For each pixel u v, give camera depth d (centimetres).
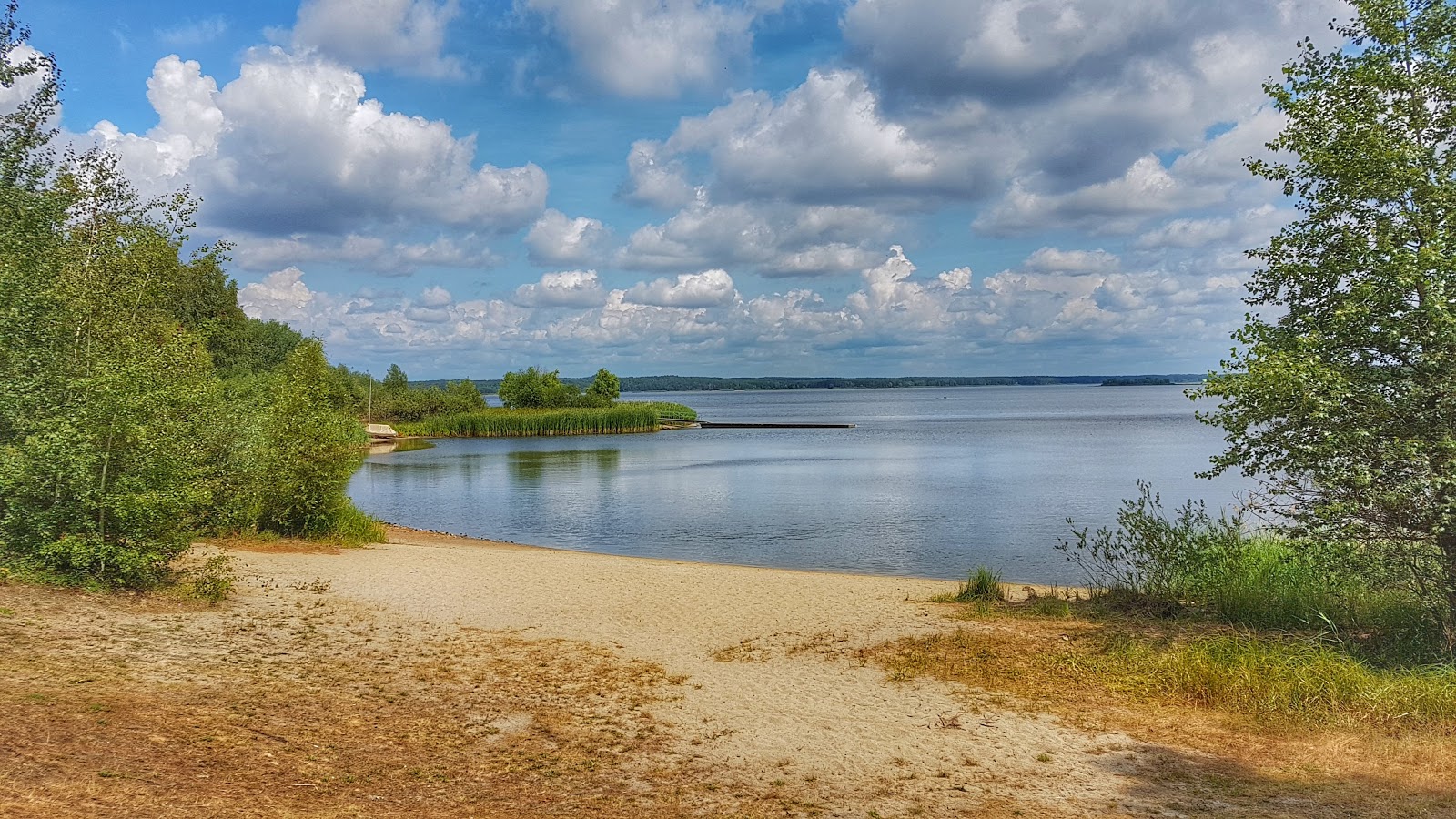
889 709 813
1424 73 916
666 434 8894
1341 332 905
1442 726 722
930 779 641
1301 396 877
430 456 5997
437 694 832
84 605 1004
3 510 1102
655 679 916
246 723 676
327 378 2120
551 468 5019
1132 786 623
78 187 1642
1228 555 1262
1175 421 10431
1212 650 927
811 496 3547
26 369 1146
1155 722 766
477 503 3450
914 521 2828
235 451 1820
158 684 749
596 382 10950
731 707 819
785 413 15562
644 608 1307
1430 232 878
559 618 1225
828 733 744
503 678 907
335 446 2045
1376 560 901
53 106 1359
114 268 1617
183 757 579
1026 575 1964
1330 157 936
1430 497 846
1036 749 704
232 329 3825
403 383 10588
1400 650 920
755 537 2575
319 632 1066
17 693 653
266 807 515
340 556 1769
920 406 19125
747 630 1161
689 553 2323
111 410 1110
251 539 1889
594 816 564
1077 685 878
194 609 1107
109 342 1388
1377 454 876
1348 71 959
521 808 570
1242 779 634
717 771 657
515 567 1705
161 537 1170
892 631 1145
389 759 642
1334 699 773
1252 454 975
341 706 763
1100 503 3177
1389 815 561
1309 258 989
